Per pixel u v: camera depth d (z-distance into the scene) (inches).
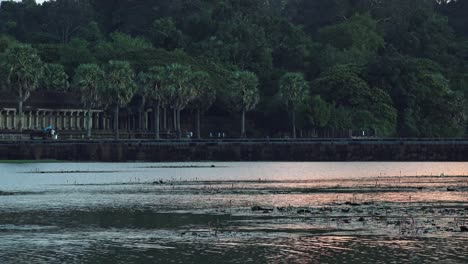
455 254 2400.3
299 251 2465.6
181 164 7347.4
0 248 2541.8
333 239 2640.3
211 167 6791.3
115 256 2417.6
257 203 3651.6
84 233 2807.6
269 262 2324.1
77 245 2586.1
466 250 2453.2
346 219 3051.2
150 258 2389.3
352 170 6333.7
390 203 3607.3
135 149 7869.1
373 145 7864.2
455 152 7800.2
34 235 2773.1
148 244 2593.5
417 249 2470.5
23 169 6461.6
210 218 3139.8
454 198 3828.7
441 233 2728.8
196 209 3437.5
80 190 4407.0
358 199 3806.6
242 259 2364.7
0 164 7214.6
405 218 3065.9
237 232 2790.4
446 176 5590.6
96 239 2687.0
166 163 7578.7
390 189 4387.3
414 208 3393.2
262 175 5669.3
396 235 2699.3
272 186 4633.4
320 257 2384.4
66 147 7805.1
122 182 4997.5
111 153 7829.7
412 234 2711.6
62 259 2383.1
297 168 6638.8
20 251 2495.1
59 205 3636.8
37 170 6318.9
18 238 2714.1
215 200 3806.6
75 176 5575.8
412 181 5054.1
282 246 2539.4
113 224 3009.4
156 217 3189.0
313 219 3073.3
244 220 3068.4
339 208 3415.4
